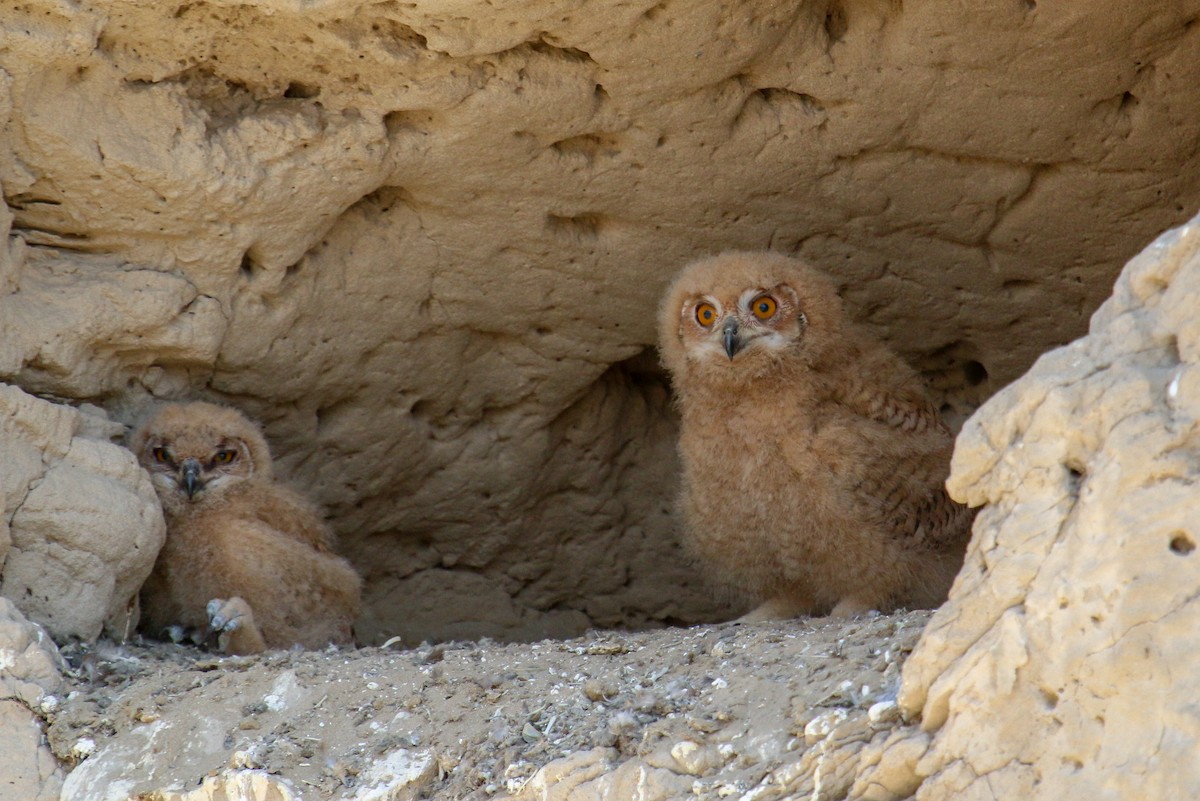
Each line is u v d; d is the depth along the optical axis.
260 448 12.85
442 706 9.21
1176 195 12.03
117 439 12.23
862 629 8.98
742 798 7.43
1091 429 6.63
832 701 7.84
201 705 9.53
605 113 11.37
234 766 8.96
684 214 12.49
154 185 10.95
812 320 11.98
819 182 12.22
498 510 15.08
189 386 12.72
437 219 12.34
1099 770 6.26
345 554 15.09
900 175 12.14
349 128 11.16
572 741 8.43
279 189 11.30
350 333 12.97
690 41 10.70
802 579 12.17
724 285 12.01
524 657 9.84
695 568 13.45
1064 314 13.37
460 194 12.05
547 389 14.17
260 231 11.60
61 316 11.30
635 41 10.67
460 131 11.34
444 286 12.94
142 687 9.83
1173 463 6.31
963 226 12.64
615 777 7.88
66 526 10.77
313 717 9.34
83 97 10.55
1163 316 6.59
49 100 10.42
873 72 11.20
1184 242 6.62
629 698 8.82
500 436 14.50
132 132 10.77
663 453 15.33
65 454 11.01
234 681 9.79
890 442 11.68
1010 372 14.12
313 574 12.69
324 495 14.27
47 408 10.90
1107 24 10.59
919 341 14.07
